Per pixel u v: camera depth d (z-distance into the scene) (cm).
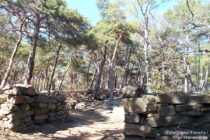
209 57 1209
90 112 1102
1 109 515
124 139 316
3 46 1518
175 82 1089
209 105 282
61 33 1042
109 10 1590
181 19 1130
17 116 521
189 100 291
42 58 1917
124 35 1830
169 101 301
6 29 997
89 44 1108
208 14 978
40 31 1033
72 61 2181
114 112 1110
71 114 955
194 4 1065
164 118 298
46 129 598
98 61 2625
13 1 827
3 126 504
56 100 739
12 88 529
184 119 287
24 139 475
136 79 3459
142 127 308
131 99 328
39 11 909
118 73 3556
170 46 1363
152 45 1488
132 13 1473
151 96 319
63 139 516
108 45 2031
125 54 2847
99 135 571
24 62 2289
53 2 941
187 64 1484
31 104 602
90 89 2359
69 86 2864
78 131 617
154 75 907
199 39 1152
